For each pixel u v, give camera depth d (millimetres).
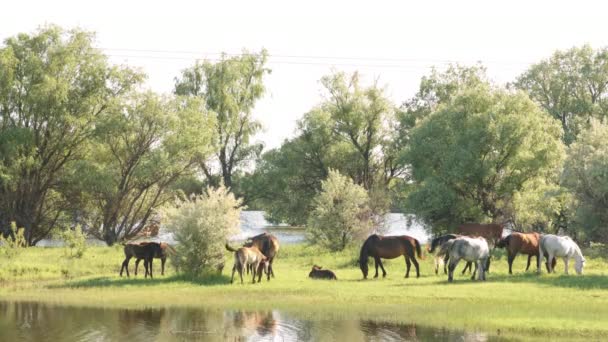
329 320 20031
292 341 17484
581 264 29000
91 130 58188
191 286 26875
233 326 19328
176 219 28969
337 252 42750
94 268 34094
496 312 20609
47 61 56188
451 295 23719
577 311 20672
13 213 56969
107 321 20125
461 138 52500
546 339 17438
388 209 54250
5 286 27828
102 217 62031
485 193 52812
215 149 63000
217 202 29281
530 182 52531
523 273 29453
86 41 57812
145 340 17609
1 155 53469
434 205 51750
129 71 59406
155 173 58625
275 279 29156
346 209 45250
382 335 18062
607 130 40281
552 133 54281
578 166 37938
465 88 57125
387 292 24672
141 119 58719
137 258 30078
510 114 51688
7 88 53750
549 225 54344
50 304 23141
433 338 17656
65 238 39312
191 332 18609
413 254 29484
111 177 56938
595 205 37781
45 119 55781
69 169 59719
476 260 27469
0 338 17844
